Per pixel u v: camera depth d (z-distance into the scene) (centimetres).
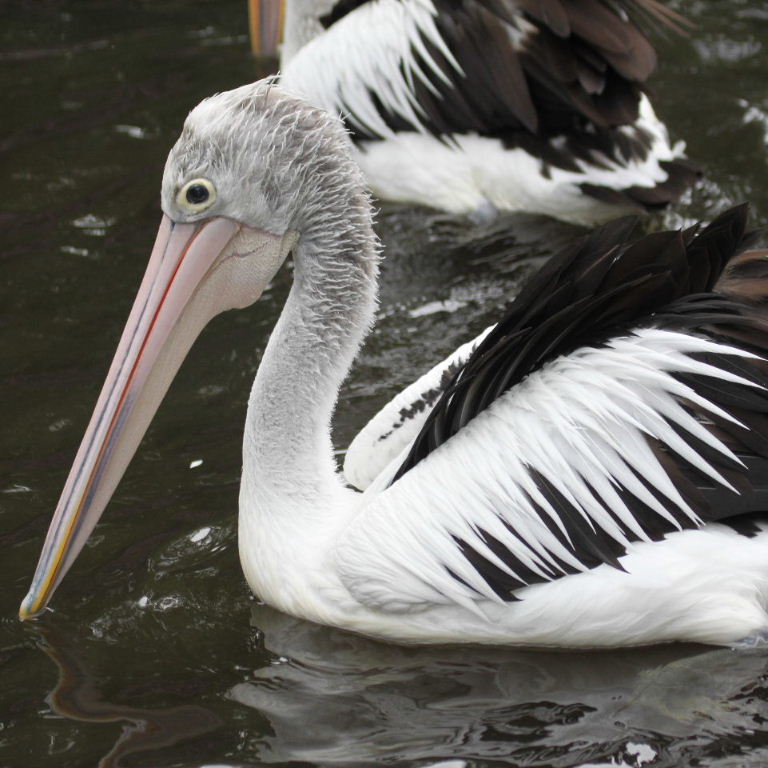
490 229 1602
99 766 848
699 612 913
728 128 1775
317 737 872
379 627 969
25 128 1859
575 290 925
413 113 1633
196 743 869
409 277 1512
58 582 978
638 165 1537
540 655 949
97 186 1714
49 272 1534
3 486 1169
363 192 991
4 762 856
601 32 1522
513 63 1551
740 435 902
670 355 909
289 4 1819
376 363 1352
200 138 959
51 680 938
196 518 1120
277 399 990
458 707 898
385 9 1653
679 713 881
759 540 910
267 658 957
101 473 971
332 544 973
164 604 1017
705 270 941
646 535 912
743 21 2072
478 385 937
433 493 940
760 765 832
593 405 909
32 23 2178
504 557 926
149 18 2188
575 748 853
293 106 972
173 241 979
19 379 1336
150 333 972
